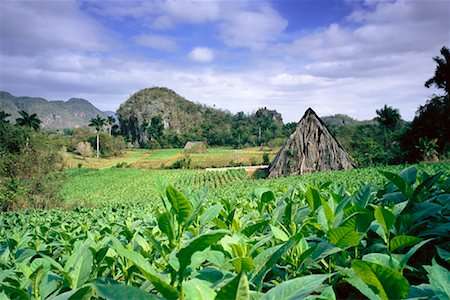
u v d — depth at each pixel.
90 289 1.22
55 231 3.82
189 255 1.49
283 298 1.18
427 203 2.47
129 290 0.98
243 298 0.97
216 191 24.97
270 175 46.06
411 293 1.51
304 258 1.90
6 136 41.28
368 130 102.69
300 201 3.56
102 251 2.02
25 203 35.25
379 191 3.41
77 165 119.69
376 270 1.30
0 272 1.90
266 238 1.96
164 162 128.75
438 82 51.12
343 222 2.13
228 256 2.02
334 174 33.00
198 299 1.17
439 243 2.44
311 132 46.00
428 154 45.00
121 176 86.25
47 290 1.74
